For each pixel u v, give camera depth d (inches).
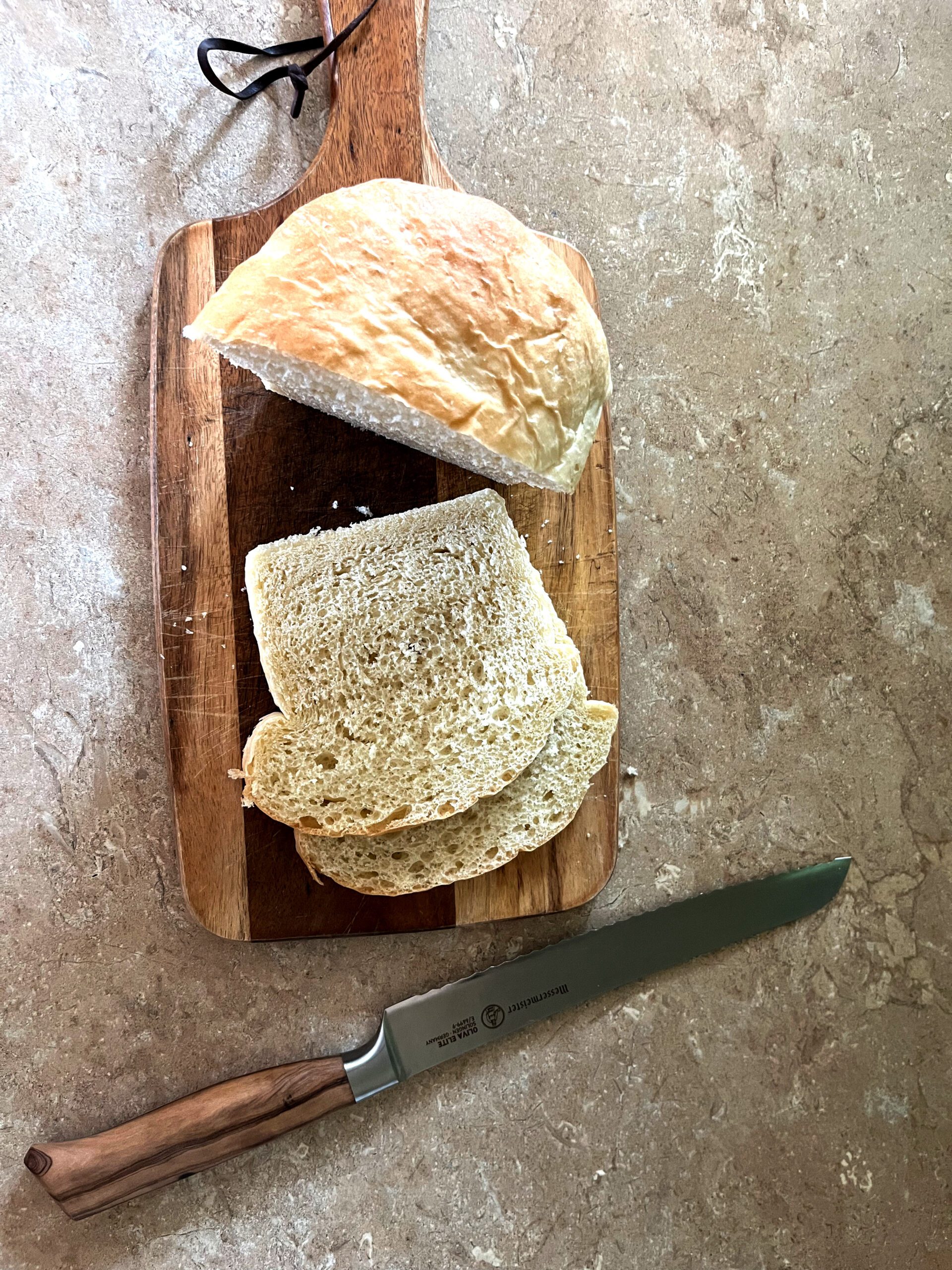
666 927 16.6
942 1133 17.6
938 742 17.8
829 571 17.6
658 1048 17.0
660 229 17.0
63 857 15.5
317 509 15.3
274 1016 15.9
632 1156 16.8
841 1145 17.4
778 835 17.4
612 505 16.0
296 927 15.3
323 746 14.5
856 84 17.4
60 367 15.3
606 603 16.0
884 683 17.7
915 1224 17.4
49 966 15.4
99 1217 15.4
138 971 15.6
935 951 17.8
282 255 13.1
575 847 16.0
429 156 15.2
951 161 17.7
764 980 17.3
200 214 15.6
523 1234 16.4
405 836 15.0
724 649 17.3
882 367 17.7
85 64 15.3
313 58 15.9
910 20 17.5
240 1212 15.7
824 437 17.5
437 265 13.0
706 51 17.0
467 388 13.1
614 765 16.1
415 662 14.6
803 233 17.4
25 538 15.3
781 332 17.4
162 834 15.7
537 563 15.9
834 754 17.6
